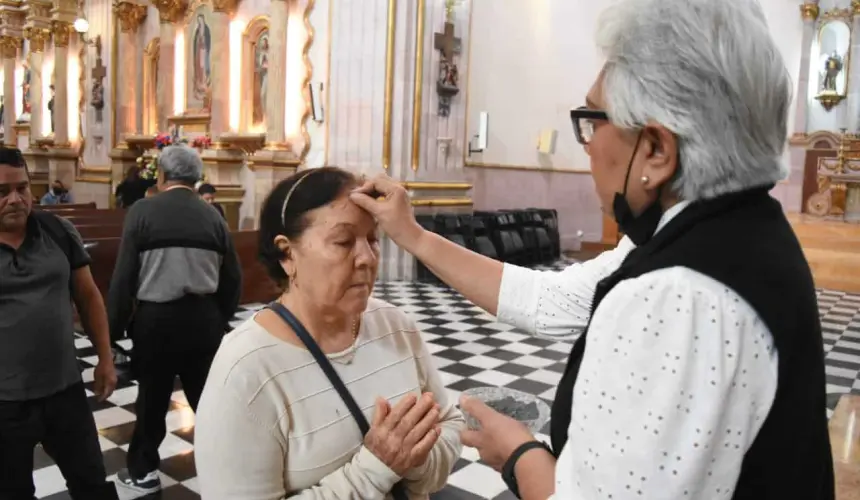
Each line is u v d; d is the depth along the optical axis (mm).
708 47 988
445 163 10406
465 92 10633
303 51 10391
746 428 951
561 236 13570
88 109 15141
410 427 1426
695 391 936
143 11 13633
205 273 3107
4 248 2330
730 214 1044
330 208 1427
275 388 1426
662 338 959
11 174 2287
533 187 12867
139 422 3271
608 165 1118
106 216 9570
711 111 995
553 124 13188
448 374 5527
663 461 929
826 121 15117
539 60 12641
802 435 983
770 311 956
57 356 2418
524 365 5832
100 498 2549
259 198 10648
